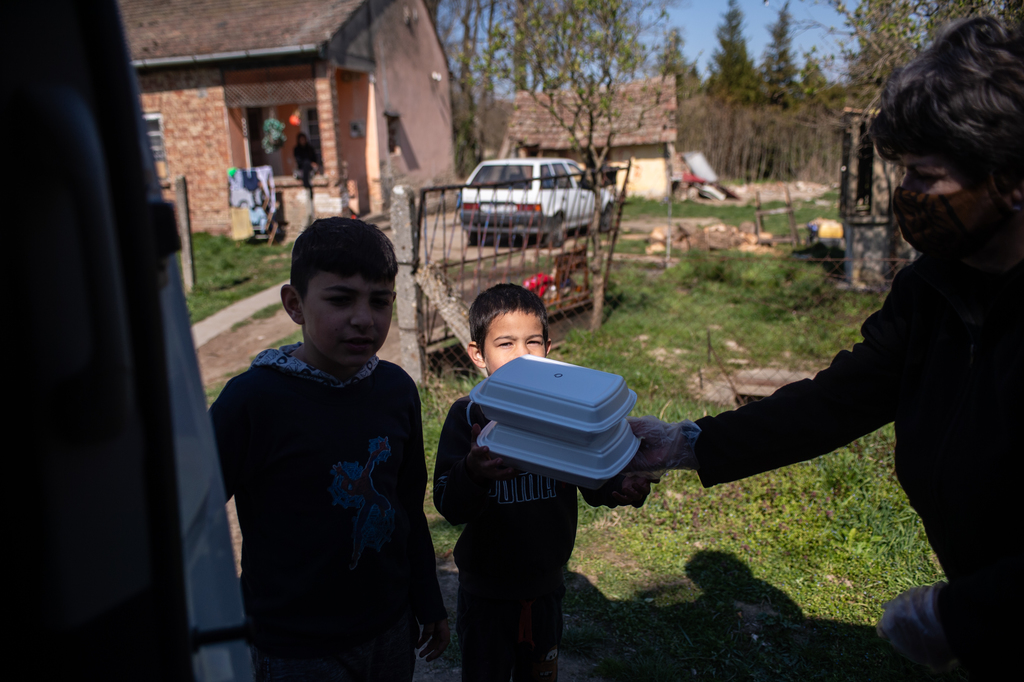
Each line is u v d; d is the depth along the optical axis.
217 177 15.93
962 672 2.57
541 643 1.96
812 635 2.85
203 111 15.75
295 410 1.56
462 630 1.96
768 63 39.66
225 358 7.82
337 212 15.45
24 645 0.75
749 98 42.25
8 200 0.70
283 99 15.44
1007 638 1.01
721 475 1.66
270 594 1.55
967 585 1.06
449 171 22.86
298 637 1.55
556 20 7.82
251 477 1.55
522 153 22.28
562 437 1.45
